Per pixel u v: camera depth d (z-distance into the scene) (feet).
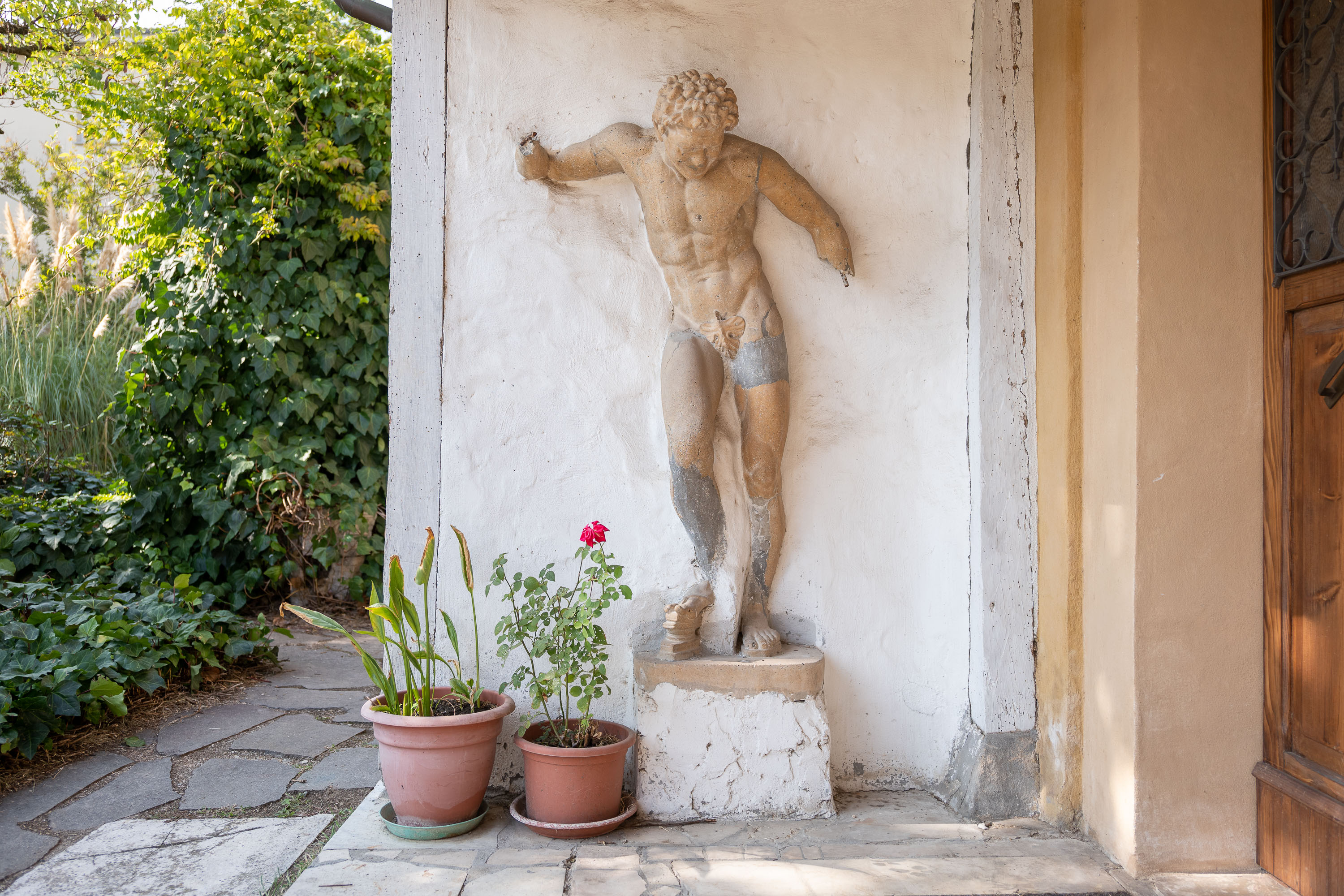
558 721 9.25
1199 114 8.05
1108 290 8.48
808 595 10.05
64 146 27.48
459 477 9.73
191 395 17.21
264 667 14.35
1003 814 9.30
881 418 10.11
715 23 9.99
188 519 17.28
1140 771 7.95
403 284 9.71
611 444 9.82
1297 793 7.53
